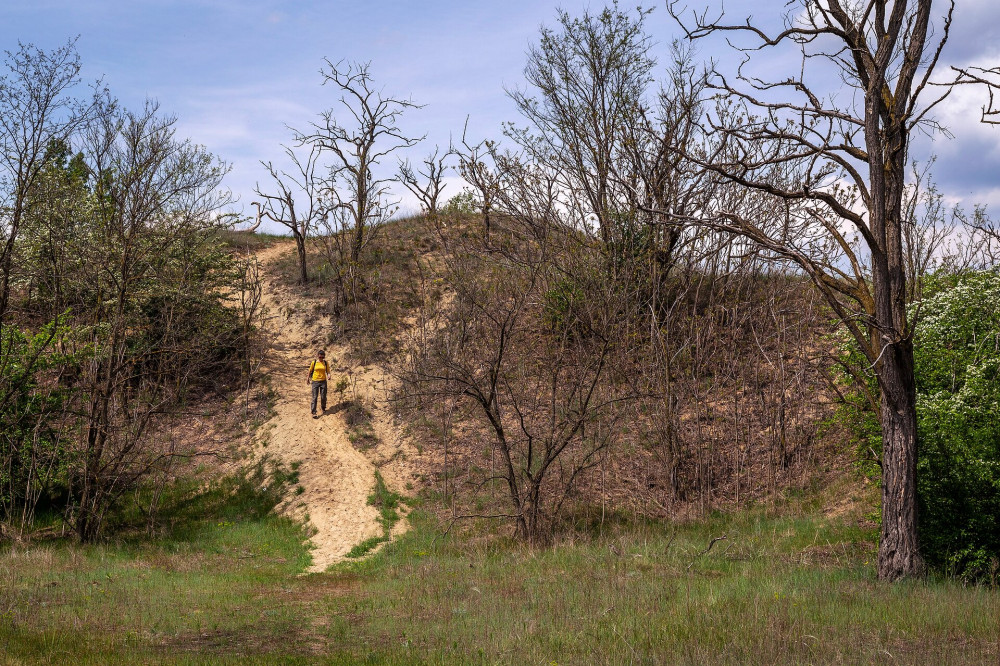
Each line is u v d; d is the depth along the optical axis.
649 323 24.95
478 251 26.80
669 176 22.80
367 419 26.95
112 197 22.20
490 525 21.03
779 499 20.78
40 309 27.44
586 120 28.50
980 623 10.02
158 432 26.80
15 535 20.52
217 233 32.50
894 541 13.22
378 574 17.84
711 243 23.72
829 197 12.88
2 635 10.51
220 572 18.25
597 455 23.33
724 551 16.98
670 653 9.08
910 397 13.30
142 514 23.19
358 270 33.03
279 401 28.52
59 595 13.86
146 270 25.42
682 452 23.20
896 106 13.36
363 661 9.70
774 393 24.00
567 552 17.52
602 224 24.70
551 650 9.59
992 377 14.47
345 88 33.78
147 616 12.45
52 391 22.09
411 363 26.95
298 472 24.59
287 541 21.36
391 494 23.05
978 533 13.34
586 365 22.03
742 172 13.87
